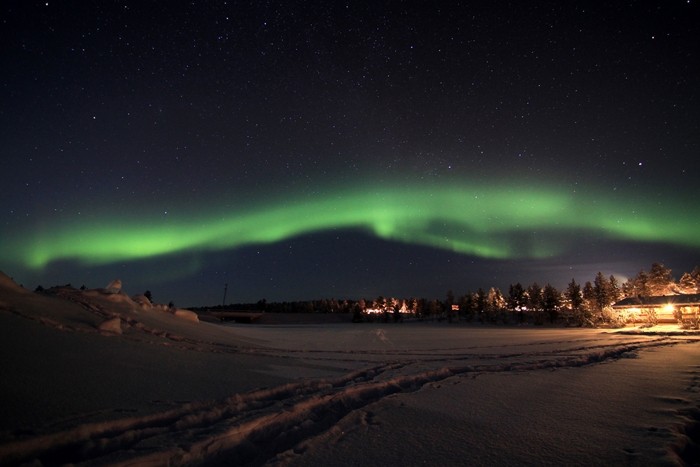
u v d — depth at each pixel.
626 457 3.88
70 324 7.88
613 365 11.05
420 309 112.31
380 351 14.98
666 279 73.69
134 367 6.46
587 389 7.38
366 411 5.59
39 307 8.26
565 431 4.75
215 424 4.47
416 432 4.70
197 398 5.36
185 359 7.94
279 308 116.62
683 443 4.35
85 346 6.88
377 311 116.69
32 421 3.81
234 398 5.51
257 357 10.05
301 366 9.30
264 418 4.76
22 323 6.96
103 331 8.15
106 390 5.10
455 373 9.50
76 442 3.66
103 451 3.57
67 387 4.89
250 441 4.24
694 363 11.46
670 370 9.99
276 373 7.99
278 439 4.42
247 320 86.94
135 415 4.39
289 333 31.56
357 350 15.16
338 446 4.21
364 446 4.22
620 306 47.03
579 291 83.69
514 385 7.77
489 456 3.95
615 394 6.92
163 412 4.60
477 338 26.17
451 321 90.69
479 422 5.13
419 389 7.31
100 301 10.85
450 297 100.94
